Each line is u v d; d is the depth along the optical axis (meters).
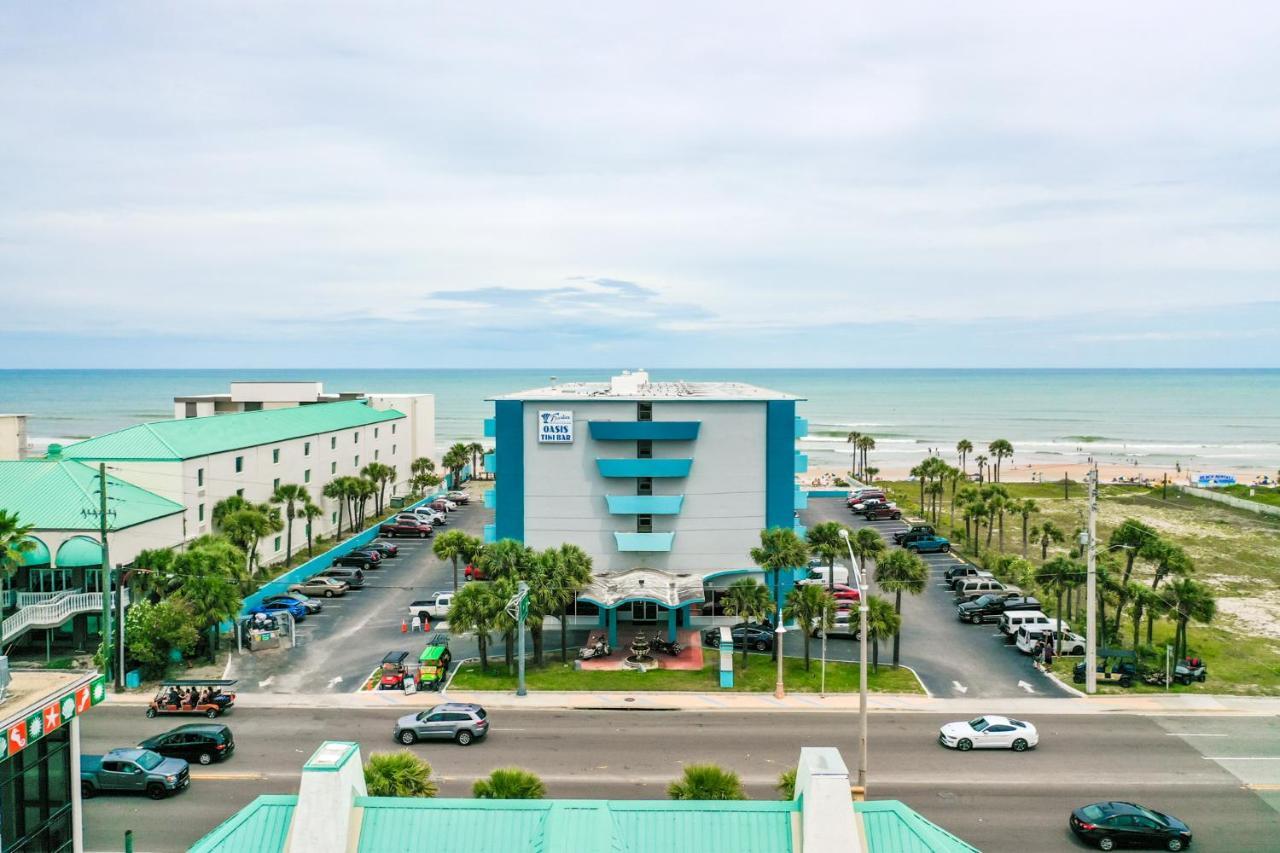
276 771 36.38
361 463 94.56
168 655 49.06
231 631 54.53
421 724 39.34
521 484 58.44
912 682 47.78
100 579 50.88
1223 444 195.25
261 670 49.44
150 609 47.41
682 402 58.09
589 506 58.47
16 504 51.28
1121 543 58.47
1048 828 31.81
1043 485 127.25
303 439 79.50
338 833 16.17
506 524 58.47
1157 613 49.56
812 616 48.56
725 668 46.94
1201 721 42.44
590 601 53.88
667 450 58.28
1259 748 39.12
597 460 58.06
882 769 36.72
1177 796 34.44
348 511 89.31
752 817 16.84
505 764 36.97
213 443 65.94
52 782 21.95
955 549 83.31
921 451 182.38
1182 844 30.25
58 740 22.22
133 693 45.72
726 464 58.38
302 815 16.20
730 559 58.56
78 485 53.31
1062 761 37.62
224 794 34.28
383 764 25.97
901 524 95.06
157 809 33.06
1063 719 42.66
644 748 38.78
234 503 64.69
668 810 16.98
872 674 49.06
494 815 16.86
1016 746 38.72
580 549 51.91
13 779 20.56
